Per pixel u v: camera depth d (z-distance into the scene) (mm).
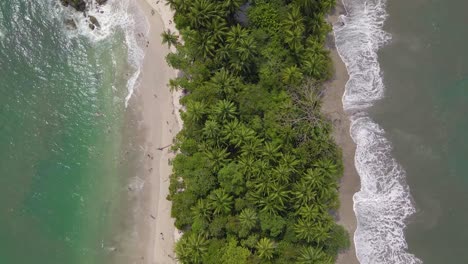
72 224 50562
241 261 43031
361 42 53188
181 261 44969
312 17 48812
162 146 51031
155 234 49469
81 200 51094
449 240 49094
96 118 53000
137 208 50250
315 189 45281
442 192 49938
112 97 53188
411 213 49688
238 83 47281
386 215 49688
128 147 51656
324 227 44906
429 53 52688
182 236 46625
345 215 49531
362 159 50781
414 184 50281
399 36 53281
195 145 46594
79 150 52312
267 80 47219
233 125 45719
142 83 52750
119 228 50062
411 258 48938
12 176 51812
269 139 46656
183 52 48094
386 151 51031
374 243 49094
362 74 52438
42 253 49875
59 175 51812
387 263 48781
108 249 49688
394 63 52688
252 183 44562
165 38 49844
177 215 46125
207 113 46438
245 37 46531
